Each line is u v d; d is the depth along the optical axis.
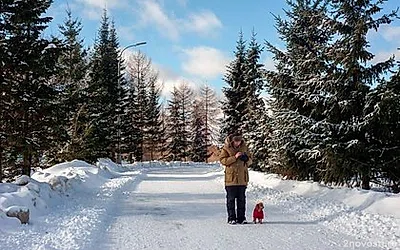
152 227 8.77
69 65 27.38
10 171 18.78
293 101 15.96
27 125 17.25
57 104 17.89
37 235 7.36
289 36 18.03
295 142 14.72
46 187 11.52
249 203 12.49
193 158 70.06
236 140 9.56
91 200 12.14
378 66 13.13
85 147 27.66
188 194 14.62
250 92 30.06
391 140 12.85
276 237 7.90
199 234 8.16
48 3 16.52
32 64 16.02
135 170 30.86
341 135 13.17
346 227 8.61
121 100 38.47
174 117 66.19
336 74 13.41
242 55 34.00
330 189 12.73
